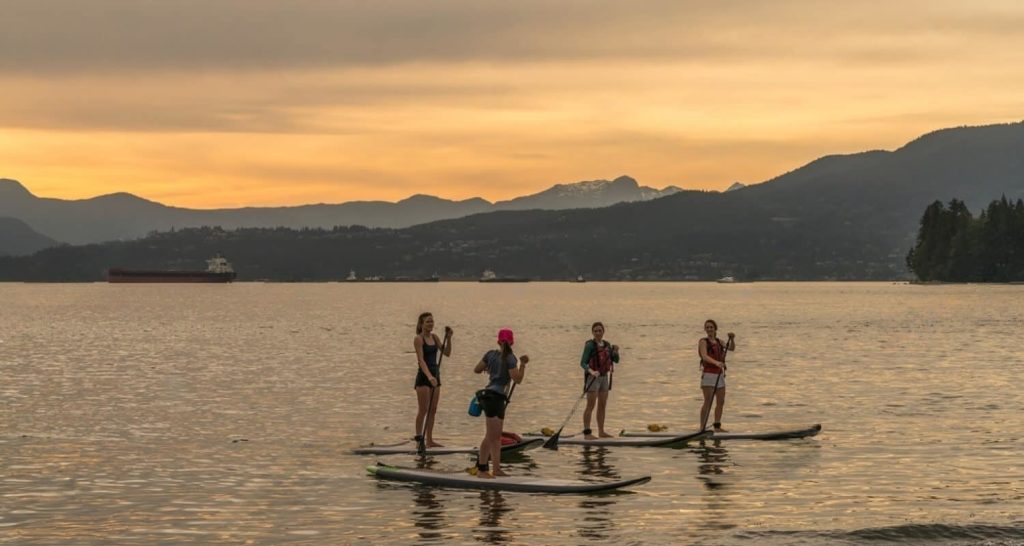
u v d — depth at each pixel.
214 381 44.00
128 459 25.03
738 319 115.31
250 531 18.33
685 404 35.88
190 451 26.16
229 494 21.19
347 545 17.47
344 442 27.61
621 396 38.38
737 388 40.75
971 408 33.94
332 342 74.12
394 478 22.58
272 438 28.28
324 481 22.42
